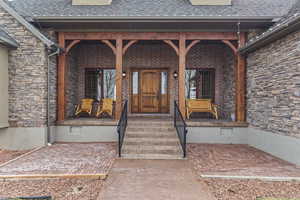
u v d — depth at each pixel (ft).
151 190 12.82
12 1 29.37
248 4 28.43
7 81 23.22
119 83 25.90
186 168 16.81
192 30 25.77
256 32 25.31
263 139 22.38
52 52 24.88
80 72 33.68
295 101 17.54
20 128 23.61
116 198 11.80
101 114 32.76
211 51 33.63
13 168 16.34
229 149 23.16
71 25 25.09
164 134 23.47
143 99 34.45
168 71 33.91
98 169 16.25
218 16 23.44
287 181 14.32
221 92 33.40
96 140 25.79
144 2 29.22
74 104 32.45
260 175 15.08
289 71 18.26
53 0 30.27
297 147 17.40
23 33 23.29
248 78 25.59
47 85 24.09
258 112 23.34
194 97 34.40
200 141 25.86
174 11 25.82
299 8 21.72
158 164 17.84
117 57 25.93
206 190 12.82
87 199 11.82
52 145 24.14
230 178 14.69
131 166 17.21
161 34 25.89
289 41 18.28
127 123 25.34
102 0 28.43
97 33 25.96
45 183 14.05
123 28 25.76
